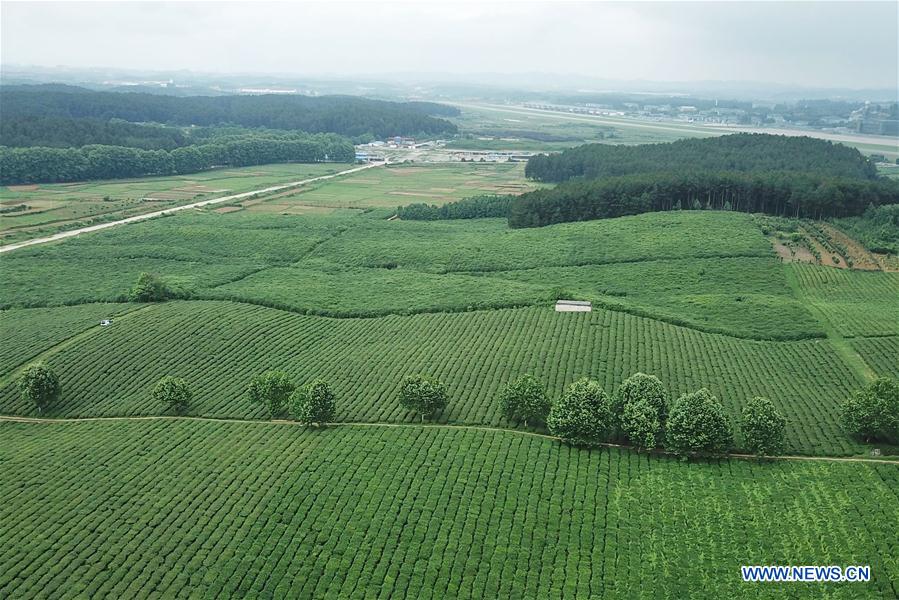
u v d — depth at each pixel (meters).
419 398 95.06
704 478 79.75
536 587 65.62
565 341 118.88
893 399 85.12
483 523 73.25
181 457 88.25
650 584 65.12
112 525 75.19
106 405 104.75
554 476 81.06
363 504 76.38
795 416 93.75
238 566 68.44
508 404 93.81
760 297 139.25
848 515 71.75
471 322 129.88
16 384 109.38
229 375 112.19
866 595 62.31
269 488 79.81
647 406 86.25
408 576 67.00
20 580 68.00
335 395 103.00
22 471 85.94
